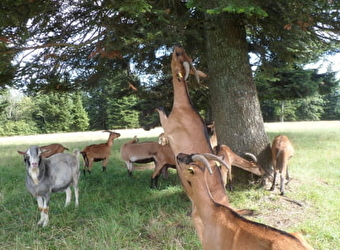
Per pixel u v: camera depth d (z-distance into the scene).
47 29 6.54
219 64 7.00
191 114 4.25
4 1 4.72
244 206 5.84
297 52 7.46
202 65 9.18
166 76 10.25
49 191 5.61
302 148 12.91
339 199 6.09
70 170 6.23
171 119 4.37
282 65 8.66
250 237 2.30
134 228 5.03
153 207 6.07
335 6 5.07
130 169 8.95
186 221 5.20
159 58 8.18
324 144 14.08
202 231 3.04
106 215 5.64
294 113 43.81
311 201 6.04
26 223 5.50
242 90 6.92
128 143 8.91
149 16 5.41
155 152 8.02
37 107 48.09
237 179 7.15
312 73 12.97
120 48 5.37
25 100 47.72
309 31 6.52
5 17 5.00
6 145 21.70
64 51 6.91
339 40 6.78
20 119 47.94
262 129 7.13
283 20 5.84
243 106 6.93
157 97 11.16
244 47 7.01
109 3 5.10
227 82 6.95
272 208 5.75
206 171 3.63
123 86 10.69
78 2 5.81
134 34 5.49
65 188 6.16
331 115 49.00
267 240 2.17
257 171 6.56
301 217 5.30
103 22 5.61
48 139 27.77
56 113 47.88
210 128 8.47
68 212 5.99
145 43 5.53
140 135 25.70
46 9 5.43
